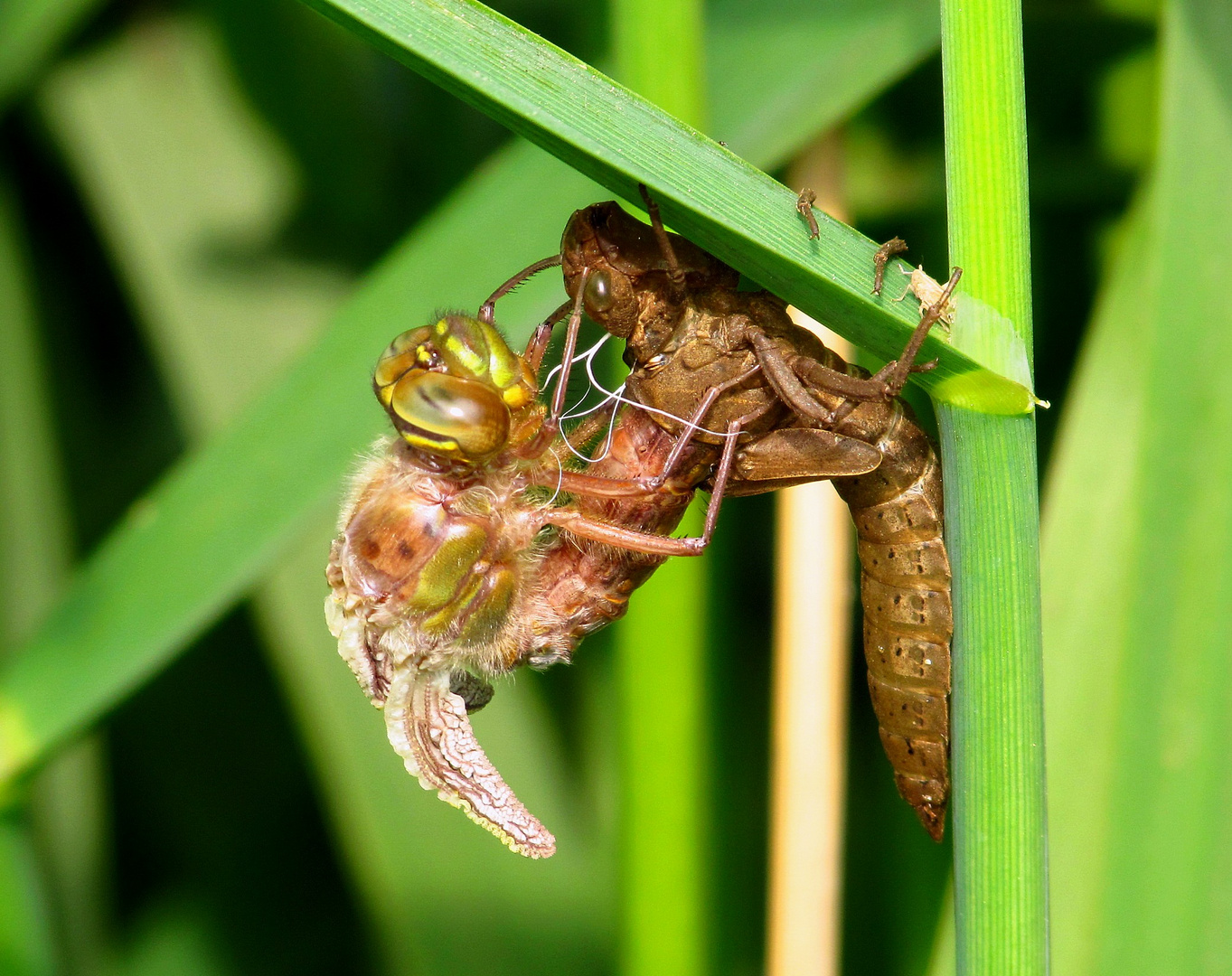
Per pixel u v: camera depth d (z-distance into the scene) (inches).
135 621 9.7
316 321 10.7
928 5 9.7
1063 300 10.5
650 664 9.7
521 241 9.8
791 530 9.9
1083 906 9.4
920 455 9.4
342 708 10.4
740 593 10.8
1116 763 9.3
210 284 10.7
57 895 10.8
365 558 9.2
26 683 9.7
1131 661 9.3
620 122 8.7
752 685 10.8
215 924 11.1
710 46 9.8
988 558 8.8
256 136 10.9
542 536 9.5
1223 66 9.4
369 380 9.7
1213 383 9.3
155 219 10.7
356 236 10.9
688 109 9.2
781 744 9.9
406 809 10.4
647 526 9.4
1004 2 8.7
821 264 8.7
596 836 10.6
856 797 10.7
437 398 9.1
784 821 9.9
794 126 9.7
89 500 11.3
